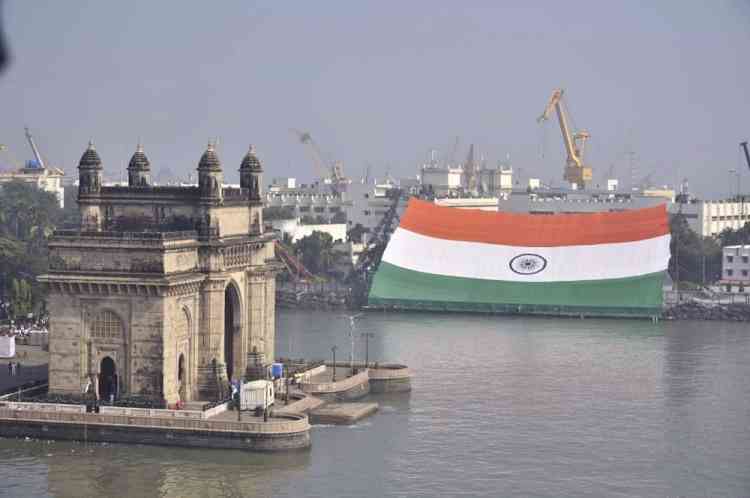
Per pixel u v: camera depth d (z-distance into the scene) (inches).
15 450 5255.9
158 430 5310.0
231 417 5442.9
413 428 5920.3
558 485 4709.6
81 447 5319.9
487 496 4505.4
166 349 5516.7
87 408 5413.4
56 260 5605.3
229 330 6402.6
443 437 5689.0
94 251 5551.2
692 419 6210.6
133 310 5526.6
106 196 6038.4
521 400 6796.3
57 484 4655.5
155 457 5137.8
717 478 4867.1
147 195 5979.3
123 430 5344.5
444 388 7253.9
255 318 6397.6
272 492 4549.7
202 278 5831.7
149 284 5438.0
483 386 7327.8
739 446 5526.6
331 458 5182.1
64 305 5620.1
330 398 6589.6
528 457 5246.1
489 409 6501.0
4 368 7219.5
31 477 4768.7
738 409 6520.7
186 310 5767.7
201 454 5196.9
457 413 6378.0
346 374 7106.3
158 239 5462.6
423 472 4918.8
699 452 5383.9
